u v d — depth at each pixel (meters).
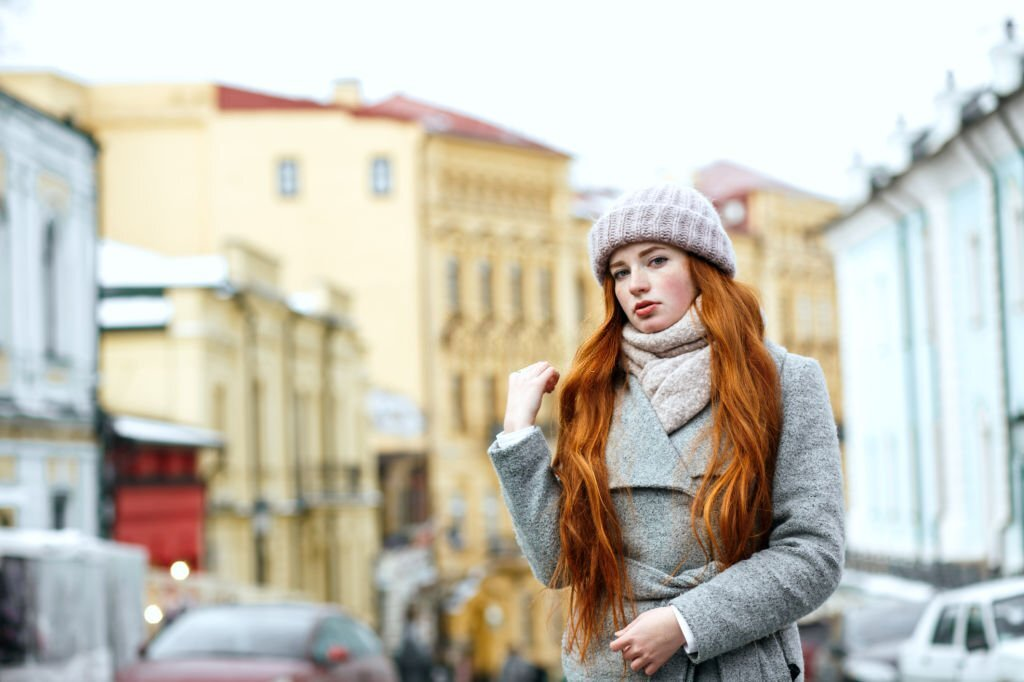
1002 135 26.55
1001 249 27.83
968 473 30.28
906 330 34.03
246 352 42.72
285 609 15.90
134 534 33.00
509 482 3.51
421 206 63.25
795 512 3.33
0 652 13.75
